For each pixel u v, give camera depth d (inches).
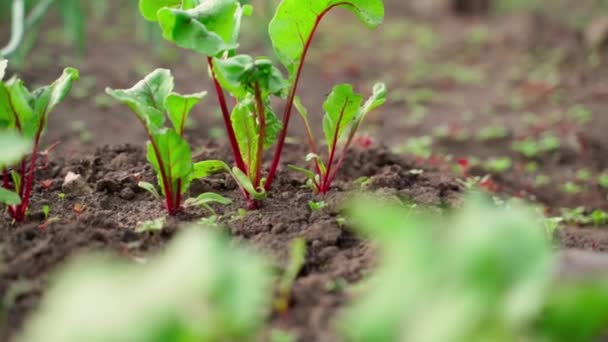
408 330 78.8
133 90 138.5
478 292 77.8
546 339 83.0
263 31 392.5
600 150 287.0
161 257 124.0
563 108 341.4
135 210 150.2
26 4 293.7
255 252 126.6
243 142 145.3
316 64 410.0
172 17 128.8
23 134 132.3
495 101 357.1
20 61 303.1
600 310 82.0
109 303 77.9
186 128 283.4
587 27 463.8
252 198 148.2
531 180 257.6
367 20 141.4
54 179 169.2
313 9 139.4
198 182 161.3
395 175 169.6
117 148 192.4
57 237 127.2
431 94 366.3
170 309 77.7
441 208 151.8
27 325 102.8
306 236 131.9
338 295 110.3
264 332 100.7
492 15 554.9
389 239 85.2
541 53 435.5
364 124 319.9
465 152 289.7
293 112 319.6
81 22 337.7
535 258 79.0
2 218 140.5
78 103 295.6
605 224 204.5
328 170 156.9
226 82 131.7
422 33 498.0
